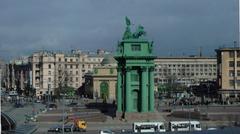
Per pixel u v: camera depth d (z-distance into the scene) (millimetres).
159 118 167875
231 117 174125
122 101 172375
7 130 123375
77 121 144875
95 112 198750
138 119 166500
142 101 169000
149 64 170500
